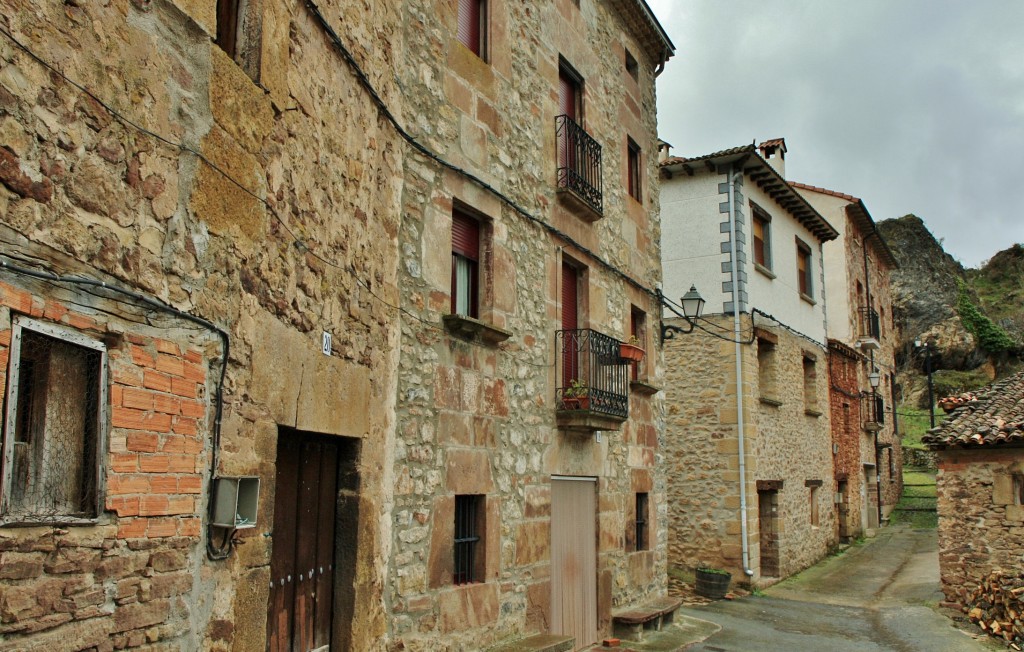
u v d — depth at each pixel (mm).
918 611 11047
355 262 5230
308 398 4527
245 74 3908
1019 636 9031
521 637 7070
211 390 3619
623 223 10094
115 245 3062
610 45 10211
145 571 3154
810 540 16562
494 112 7418
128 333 3129
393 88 5949
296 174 4445
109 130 3047
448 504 6242
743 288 14297
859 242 23906
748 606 12008
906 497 26938
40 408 2773
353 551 5094
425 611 5855
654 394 10594
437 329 6320
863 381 22891
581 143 8859
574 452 8336
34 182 2711
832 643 9547
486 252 7195
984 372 38531
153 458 3225
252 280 3967
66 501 2852
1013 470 10570
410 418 5898
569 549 8188
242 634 3787
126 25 3150
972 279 51250
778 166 20188
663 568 10430
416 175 6230
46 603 2699
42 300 2748
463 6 7355
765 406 14805
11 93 2623
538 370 7773
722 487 13750
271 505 4078
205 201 3580
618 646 8586
